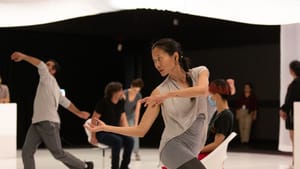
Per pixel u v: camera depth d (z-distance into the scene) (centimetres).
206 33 1279
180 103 260
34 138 546
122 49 1354
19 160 829
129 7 502
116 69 1357
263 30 1166
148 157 906
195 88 246
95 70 1320
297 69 702
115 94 625
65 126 1274
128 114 768
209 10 496
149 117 270
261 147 1080
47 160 847
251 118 1130
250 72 1198
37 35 1213
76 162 553
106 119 624
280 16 507
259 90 1180
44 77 542
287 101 705
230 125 369
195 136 262
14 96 1188
